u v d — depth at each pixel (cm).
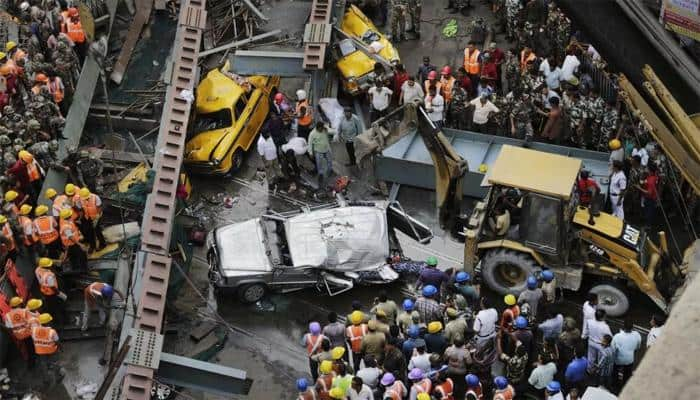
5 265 1858
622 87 1388
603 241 1855
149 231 1975
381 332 1725
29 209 1934
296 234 2038
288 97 2616
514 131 2334
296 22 2717
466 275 1844
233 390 1734
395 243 2122
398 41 2805
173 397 1834
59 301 2017
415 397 1596
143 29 2858
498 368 1820
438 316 1797
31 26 2383
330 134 2392
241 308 2044
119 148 2453
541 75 2356
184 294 2077
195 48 2381
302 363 1919
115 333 1908
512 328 1744
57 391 1856
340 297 2055
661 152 2038
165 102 2273
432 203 2275
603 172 2195
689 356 286
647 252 1873
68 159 2133
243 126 2391
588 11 1000
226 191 2353
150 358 1691
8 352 1923
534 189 1802
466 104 2388
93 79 2444
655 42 988
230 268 2003
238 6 2766
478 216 1923
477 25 2688
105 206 2159
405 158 2281
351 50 2547
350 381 1577
